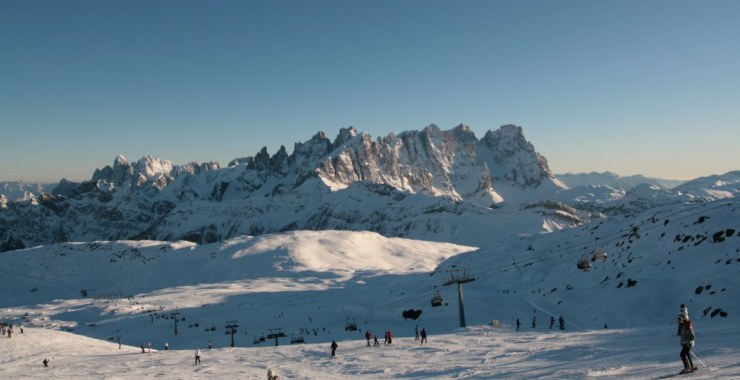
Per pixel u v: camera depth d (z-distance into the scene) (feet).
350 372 144.66
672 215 380.58
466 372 116.67
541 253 467.11
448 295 402.11
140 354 239.91
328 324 403.13
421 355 169.78
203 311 550.36
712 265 266.77
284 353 207.31
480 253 553.64
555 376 83.97
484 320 325.62
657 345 117.19
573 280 351.87
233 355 213.05
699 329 140.97
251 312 491.72
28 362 219.82
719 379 58.44
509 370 109.19
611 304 277.03
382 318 388.57
